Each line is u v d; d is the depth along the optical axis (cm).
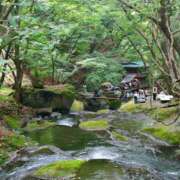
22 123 1675
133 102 2234
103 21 2002
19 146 1253
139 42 2055
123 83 2797
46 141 1411
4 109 1755
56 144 1365
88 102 2473
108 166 1052
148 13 1227
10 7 1234
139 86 2605
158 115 1652
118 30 2111
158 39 1527
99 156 1197
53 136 1505
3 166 1077
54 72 2539
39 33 1100
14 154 1181
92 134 1549
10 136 1298
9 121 1608
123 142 1395
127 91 2661
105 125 1686
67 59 2530
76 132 1593
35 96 2047
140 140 1413
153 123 1612
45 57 2106
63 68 2622
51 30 1193
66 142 1403
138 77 2817
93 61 2417
